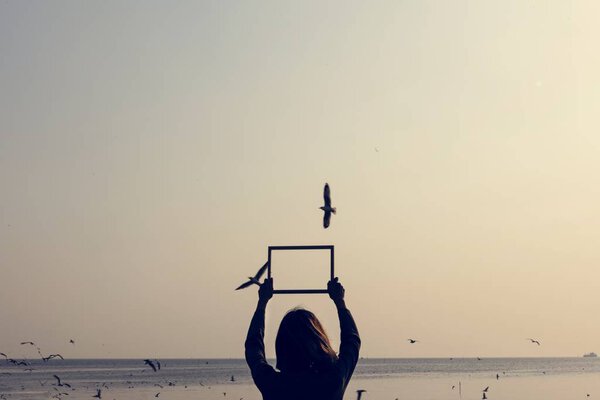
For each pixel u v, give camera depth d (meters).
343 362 5.61
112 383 157.62
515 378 184.88
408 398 106.94
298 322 5.63
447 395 114.38
